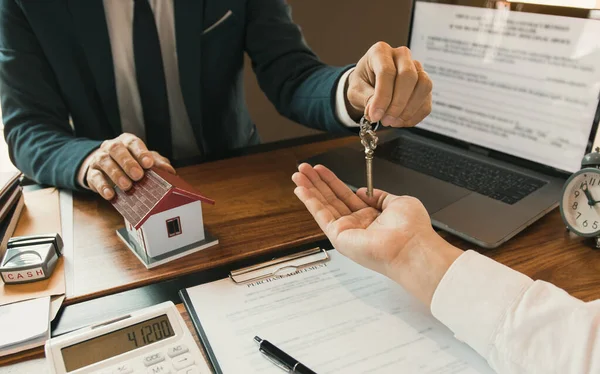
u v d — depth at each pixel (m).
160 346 0.42
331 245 0.62
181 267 0.57
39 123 0.86
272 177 0.81
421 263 0.46
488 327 0.40
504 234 0.60
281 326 0.47
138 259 0.59
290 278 0.55
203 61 1.02
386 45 0.62
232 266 0.58
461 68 0.82
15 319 0.48
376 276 0.55
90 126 0.98
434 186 0.74
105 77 0.95
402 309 0.50
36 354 0.45
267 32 1.02
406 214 0.52
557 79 0.70
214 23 0.99
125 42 0.98
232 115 1.13
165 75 1.03
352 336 0.46
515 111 0.76
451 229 0.61
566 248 0.60
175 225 0.59
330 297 0.52
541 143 0.74
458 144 0.87
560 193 0.69
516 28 0.72
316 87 0.85
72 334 0.42
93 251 0.61
